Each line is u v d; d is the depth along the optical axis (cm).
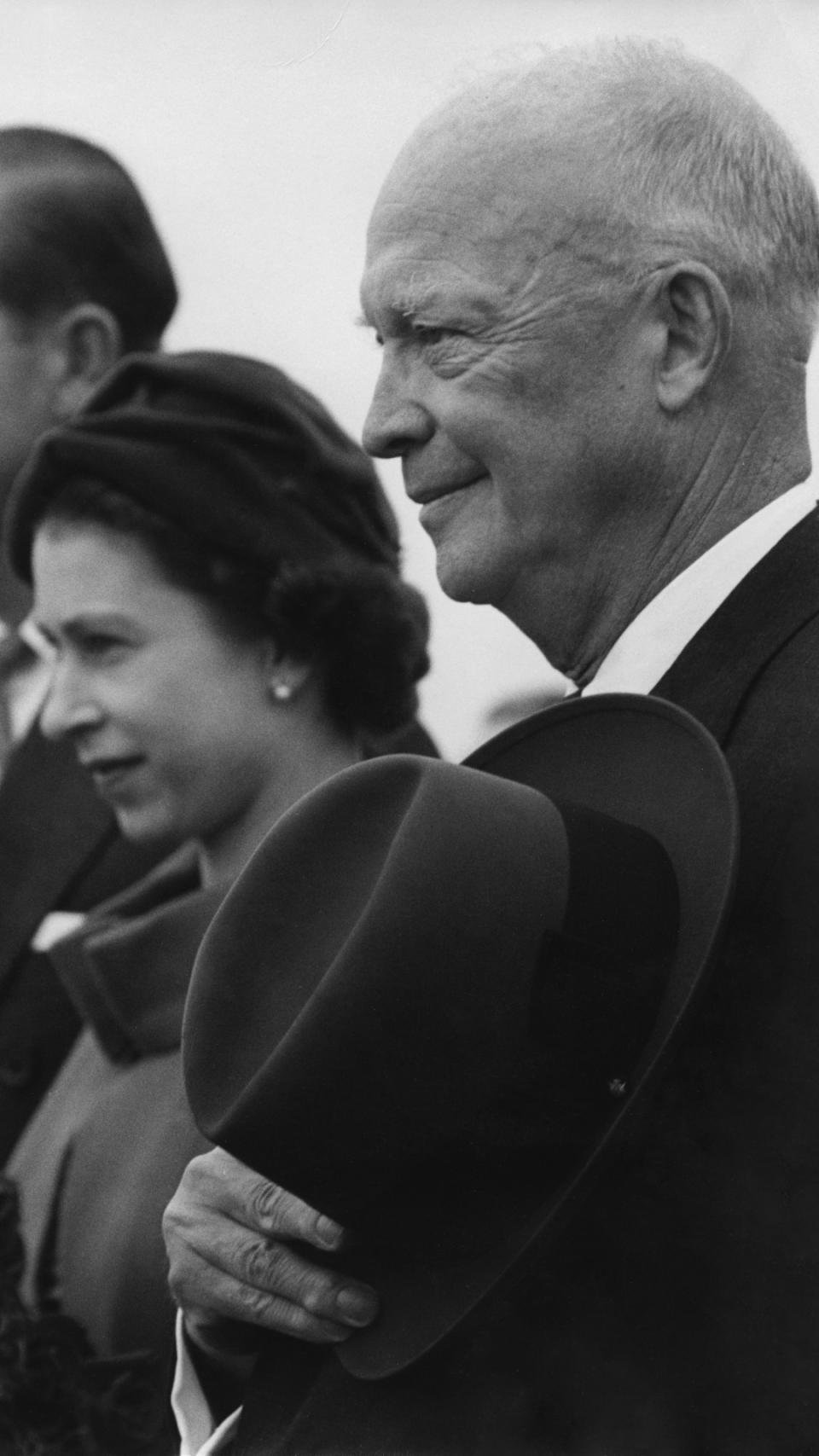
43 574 346
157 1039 343
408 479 254
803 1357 216
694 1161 222
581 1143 222
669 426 245
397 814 234
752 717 233
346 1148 221
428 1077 218
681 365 245
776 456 250
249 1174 247
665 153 245
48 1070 372
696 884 226
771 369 249
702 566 246
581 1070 220
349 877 235
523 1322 226
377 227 253
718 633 241
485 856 222
